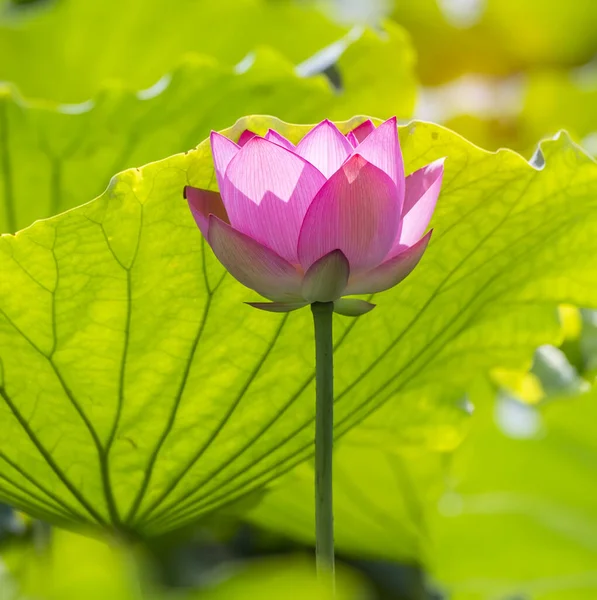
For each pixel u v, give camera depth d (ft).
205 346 7.64
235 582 7.02
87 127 8.59
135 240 7.48
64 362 7.60
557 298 8.03
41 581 7.64
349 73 9.25
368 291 7.27
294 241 7.21
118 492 7.82
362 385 7.86
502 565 8.16
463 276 7.81
